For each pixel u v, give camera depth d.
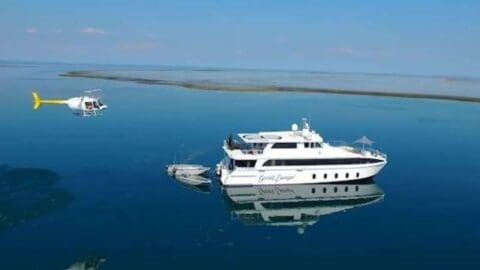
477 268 35.78
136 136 82.00
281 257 37.25
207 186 55.50
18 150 68.00
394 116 120.75
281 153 55.25
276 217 46.69
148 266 34.81
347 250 38.81
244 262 36.12
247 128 93.69
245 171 54.34
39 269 33.50
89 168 59.69
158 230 41.56
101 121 97.75
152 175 58.06
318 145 56.34
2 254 35.44
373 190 55.47
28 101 121.06
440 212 48.00
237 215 46.53
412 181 59.12
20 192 49.00
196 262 35.81
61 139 77.06
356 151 59.69
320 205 50.69
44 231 39.75
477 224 44.66
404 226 44.25
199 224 43.72
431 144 82.81
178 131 88.25
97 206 46.34
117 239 39.16
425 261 36.84
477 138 89.50
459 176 61.41
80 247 37.28
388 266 35.91
